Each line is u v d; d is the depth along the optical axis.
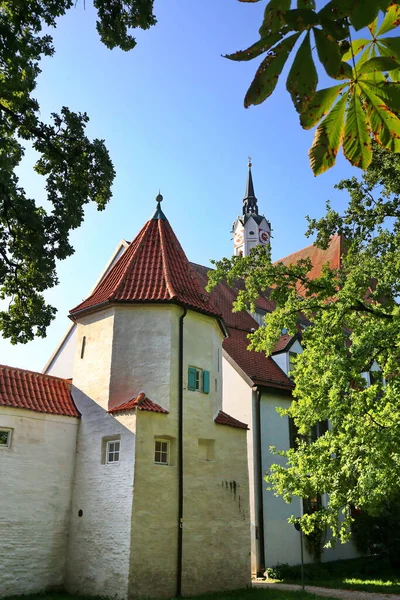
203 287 28.70
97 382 17.41
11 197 13.23
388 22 2.10
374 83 2.20
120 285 18.38
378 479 12.31
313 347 14.38
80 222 14.36
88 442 16.84
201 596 15.09
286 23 2.01
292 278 14.66
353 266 16.19
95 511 15.77
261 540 20.86
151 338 17.47
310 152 2.42
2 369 17.03
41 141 13.78
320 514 14.18
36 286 14.87
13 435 15.79
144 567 14.66
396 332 12.62
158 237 20.39
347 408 13.40
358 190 17.94
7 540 14.85
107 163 14.21
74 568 15.57
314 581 19.58
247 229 74.25
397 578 20.14
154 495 15.50
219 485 17.34
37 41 11.95
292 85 2.18
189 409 17.27
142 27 11.59
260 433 22.38
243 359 24.34
